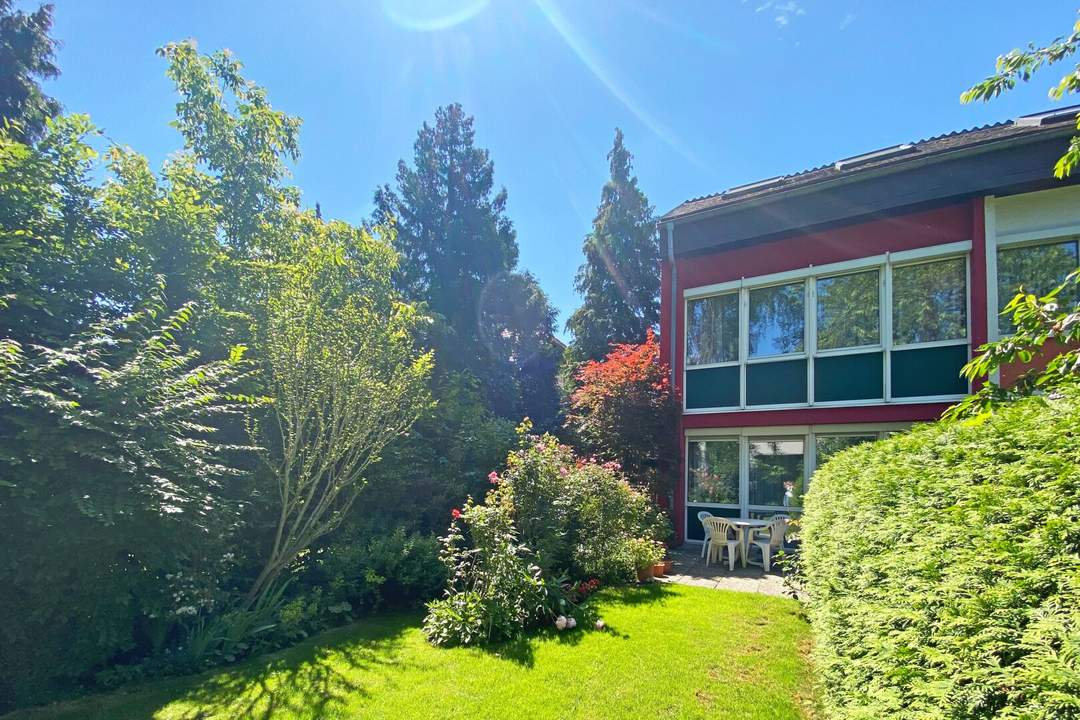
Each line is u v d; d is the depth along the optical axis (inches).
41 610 155.3
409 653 193.9
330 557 257.3
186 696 160.2
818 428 372.2
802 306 387.5
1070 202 315.3
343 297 315.6
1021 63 151.3
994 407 132.1
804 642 193.2
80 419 158.1
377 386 263.7
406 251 826.2
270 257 343.3
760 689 155.6
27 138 444.1
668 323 436.5
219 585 223.0
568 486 297.1
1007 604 58.1
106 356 195.9
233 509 218.1
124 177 278.7
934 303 343.0
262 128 383.9
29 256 198.5
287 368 245.1
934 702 57.1
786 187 377.7
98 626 169.8
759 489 390.9
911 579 74.7
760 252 405.4
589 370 456.4
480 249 844.0
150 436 178.1
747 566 333.4
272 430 266.7
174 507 169.6
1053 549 63.1
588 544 290.8
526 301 885.8
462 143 895.7
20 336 191.6
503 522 244.8
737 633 202.8
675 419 416.2
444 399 451.2
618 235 954.7
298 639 212.7
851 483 148.7
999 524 73.6
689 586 279.4
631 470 409.4
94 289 228.2
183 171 318.3
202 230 290.4
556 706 147.3
